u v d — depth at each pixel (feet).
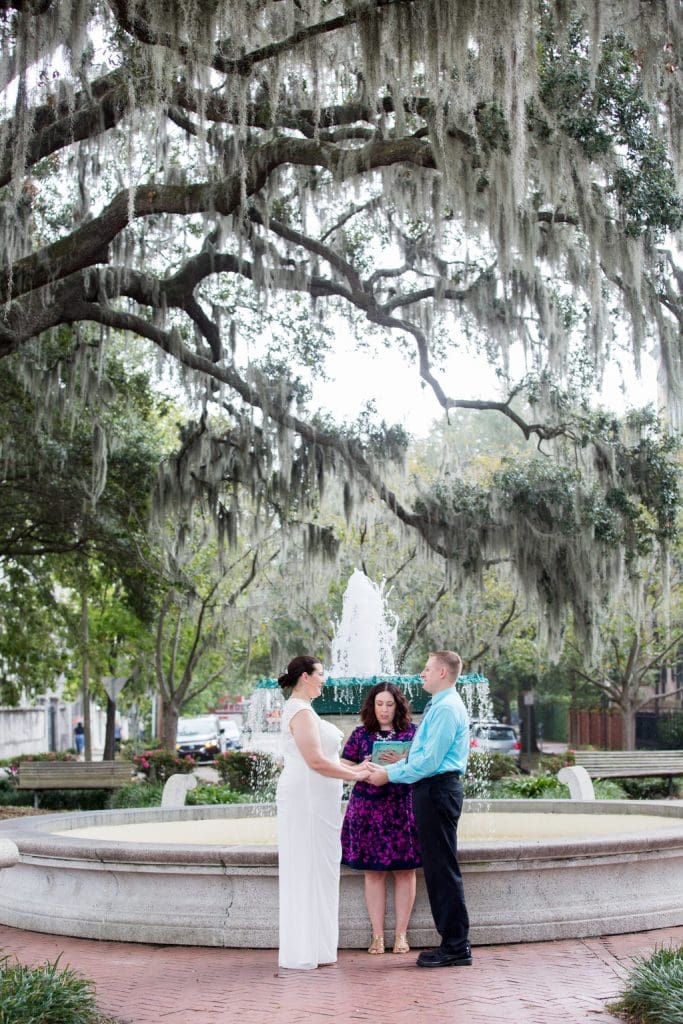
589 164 47.60
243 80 42.16
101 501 69.82
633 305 52.60
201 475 65.05
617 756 72.28
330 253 60.44
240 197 49.44
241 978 21.33
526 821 35.63
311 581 68.64
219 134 53.67
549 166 46.83
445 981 20.57
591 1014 17.80
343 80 50.70
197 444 64.34
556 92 44.78
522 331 60.03
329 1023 17.65
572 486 64.13
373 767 22.80
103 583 89.97
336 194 48.24
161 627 88.94
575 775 54.44
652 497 65.31
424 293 63.77
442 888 22.18
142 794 65.92
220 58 40.98
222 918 24.62
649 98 41.11
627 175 48.03
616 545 63.93
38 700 157.58
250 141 54.24
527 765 122.01
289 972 21.77
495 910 24.20
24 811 63.46
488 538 64.95
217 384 66.85
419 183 52.80
